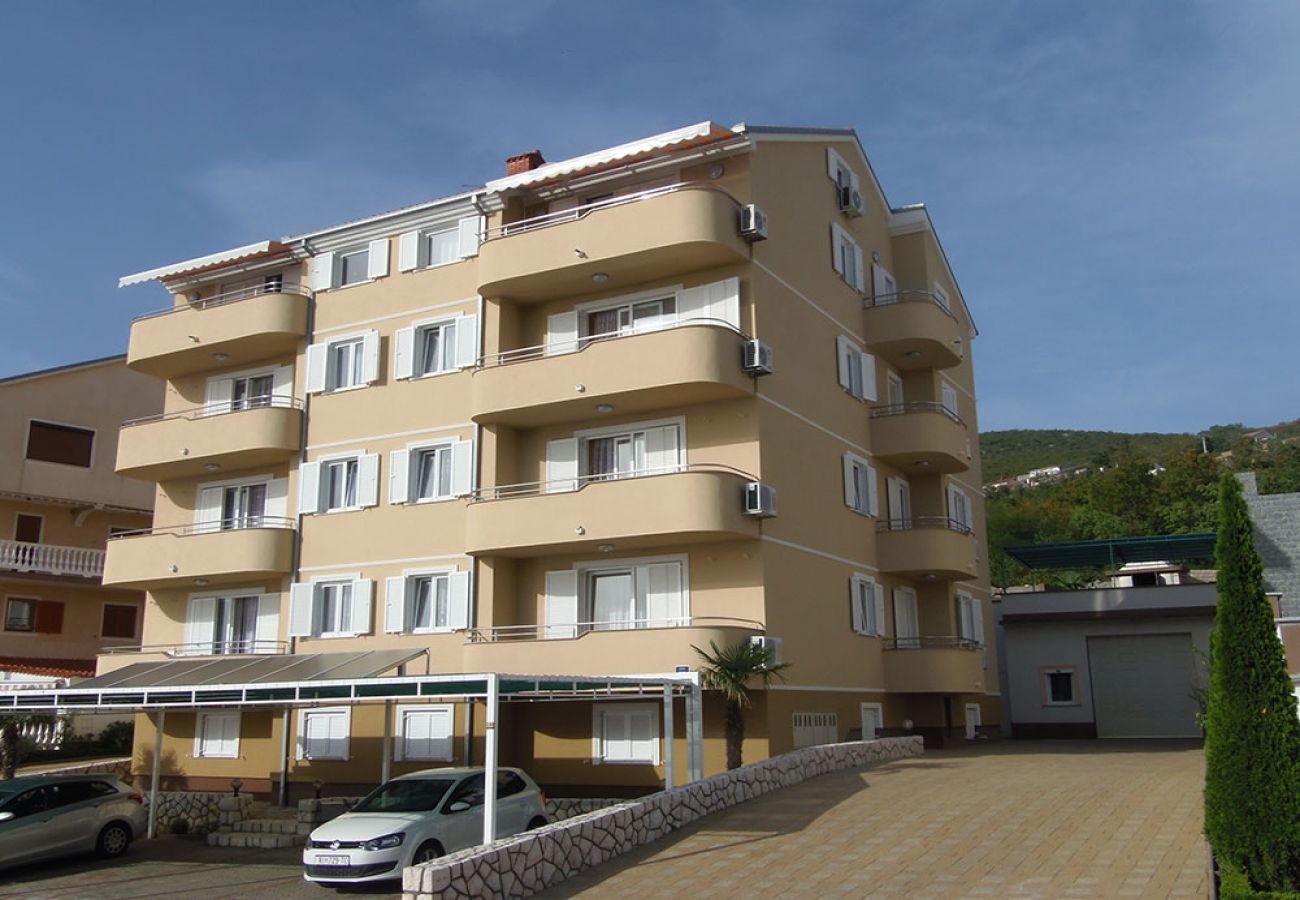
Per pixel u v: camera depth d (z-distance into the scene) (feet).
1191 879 43.50
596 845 52.85
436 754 86.74
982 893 43.50
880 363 108.99
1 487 126.93
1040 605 122.93
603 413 87.25
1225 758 42.32
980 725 114.01
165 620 106.22
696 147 86.53
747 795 64.64
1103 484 239.30
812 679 84.99
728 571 81.56
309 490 98.27
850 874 47.55
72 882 63.21
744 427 82.79
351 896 55.88
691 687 67.62
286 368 104.27
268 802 92.99
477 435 90.63
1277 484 220.64
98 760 111.86
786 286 89.97
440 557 90.74
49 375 133.49
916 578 107.04
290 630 95.66
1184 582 127.95
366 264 100.89
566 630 85.92
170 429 103.91
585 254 84.48
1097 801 58.90
